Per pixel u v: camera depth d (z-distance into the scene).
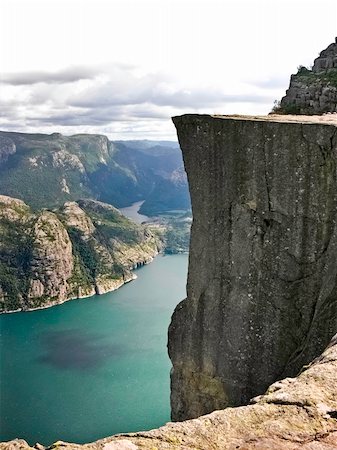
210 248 27.28
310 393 11.80
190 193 27.88
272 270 24.80
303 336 23.83
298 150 23.05
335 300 21.53
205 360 28.19
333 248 22.25
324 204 22.59
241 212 25.56
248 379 26.20
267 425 10.91
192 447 10.40
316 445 10.29
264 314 25.30
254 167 24.69
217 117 25.78
